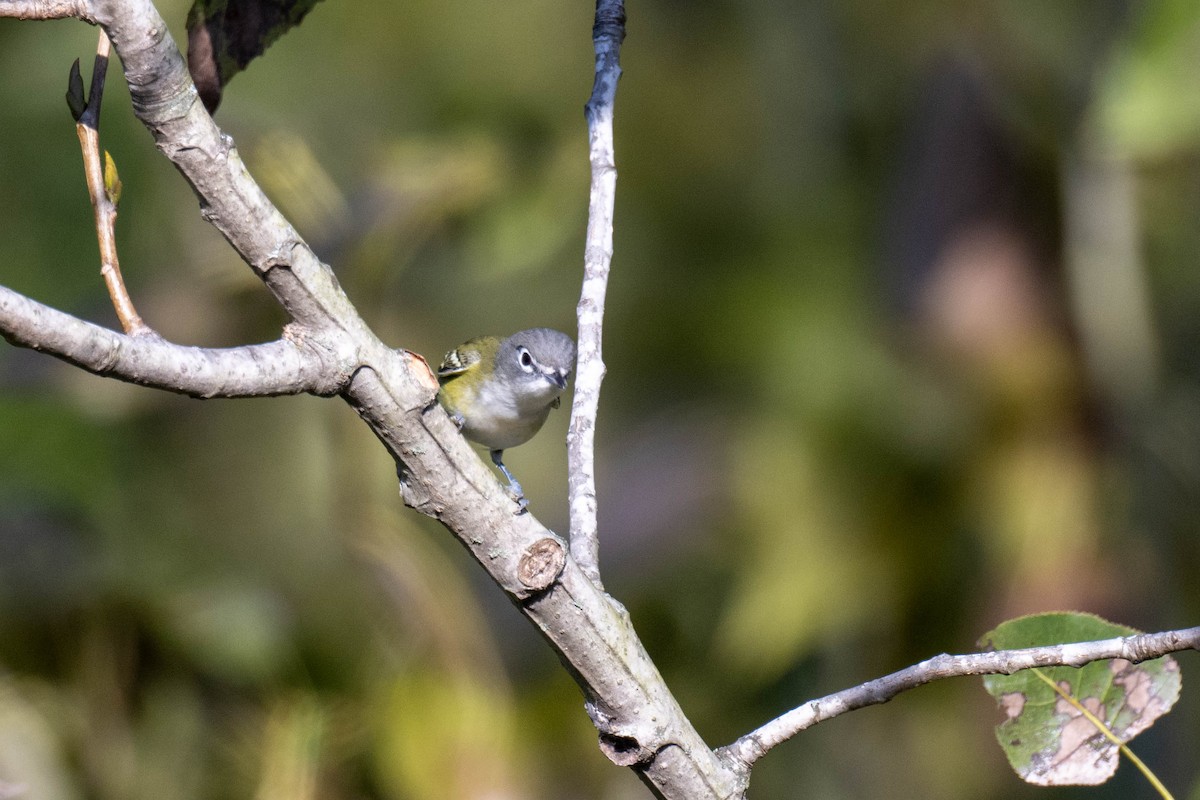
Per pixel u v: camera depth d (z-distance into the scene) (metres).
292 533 10.47
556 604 4.60
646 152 13.66
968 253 11.44
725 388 13.12
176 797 9.71
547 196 12.80
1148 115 5.88
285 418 10.74
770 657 11.55
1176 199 11.85
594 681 4.71
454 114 13.46
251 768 9.84
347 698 9.91
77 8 3.85
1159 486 11.33
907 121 12.22
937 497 11.58
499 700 10.09
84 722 9.79
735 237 13.46
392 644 10.09
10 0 3.77
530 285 13.87
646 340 13.53
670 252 13.63
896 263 11.91
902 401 11.74
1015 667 4.54
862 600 11.62
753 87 13.49
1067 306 11.35
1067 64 10.98
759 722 11.77
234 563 10.47
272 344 4.14
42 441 10.20
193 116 3.99
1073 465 11.27
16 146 12.51
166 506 10.55
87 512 10.31
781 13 13.24
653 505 12.55
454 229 12.51
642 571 12.24
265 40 4.95
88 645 10.02
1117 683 4.89
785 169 13.23
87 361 3.67
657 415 13.41
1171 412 11.45
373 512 10.55
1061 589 11.21
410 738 9.72
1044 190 11.36
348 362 4.21
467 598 10.44
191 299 10.95
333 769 9.73
